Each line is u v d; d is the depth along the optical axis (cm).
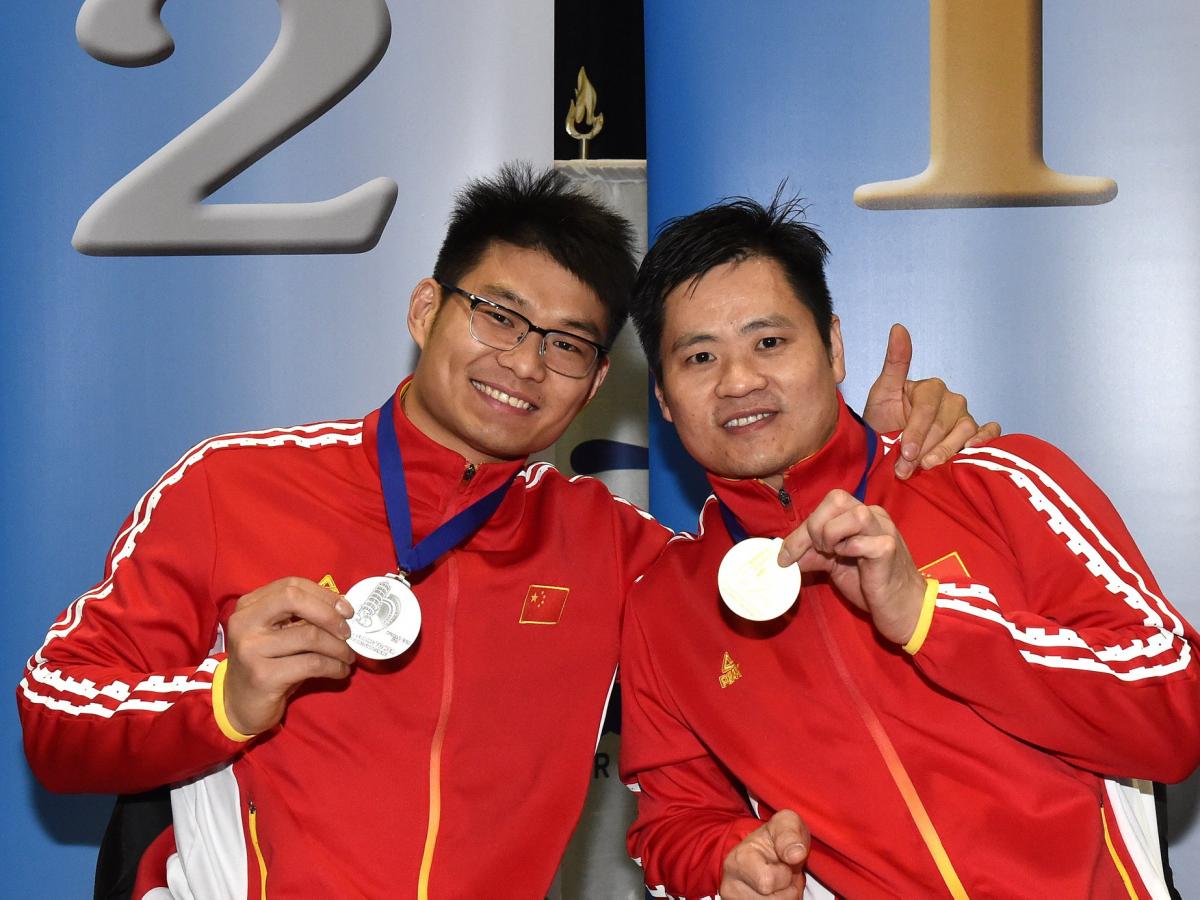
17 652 218
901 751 164
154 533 174
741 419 170
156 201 221
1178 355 219
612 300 182
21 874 219
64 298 220
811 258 177
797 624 174
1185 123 220
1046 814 157
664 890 174
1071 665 151
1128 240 220
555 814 172
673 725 180
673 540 192
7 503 219
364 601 157
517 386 173
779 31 225
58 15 221
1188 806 218
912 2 223
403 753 168
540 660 176
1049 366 221
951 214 223
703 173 225
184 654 171
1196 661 155
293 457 184
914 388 194
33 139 221
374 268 225
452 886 164
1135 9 220
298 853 161
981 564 168
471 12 226
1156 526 219
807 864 166
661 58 227
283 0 222
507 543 183
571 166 259
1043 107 221
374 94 225
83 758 159
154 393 221
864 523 146
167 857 180
